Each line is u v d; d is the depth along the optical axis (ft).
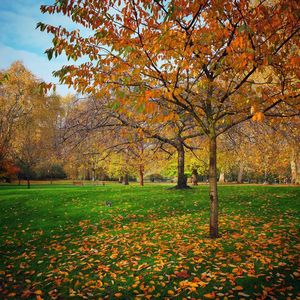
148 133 36.86
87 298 16.40
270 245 22.72
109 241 26.94
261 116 13.76
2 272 20.59
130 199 48.39
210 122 24.62
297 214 33.12
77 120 46.14
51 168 152.05
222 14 17.29
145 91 15.38
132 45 17.66
